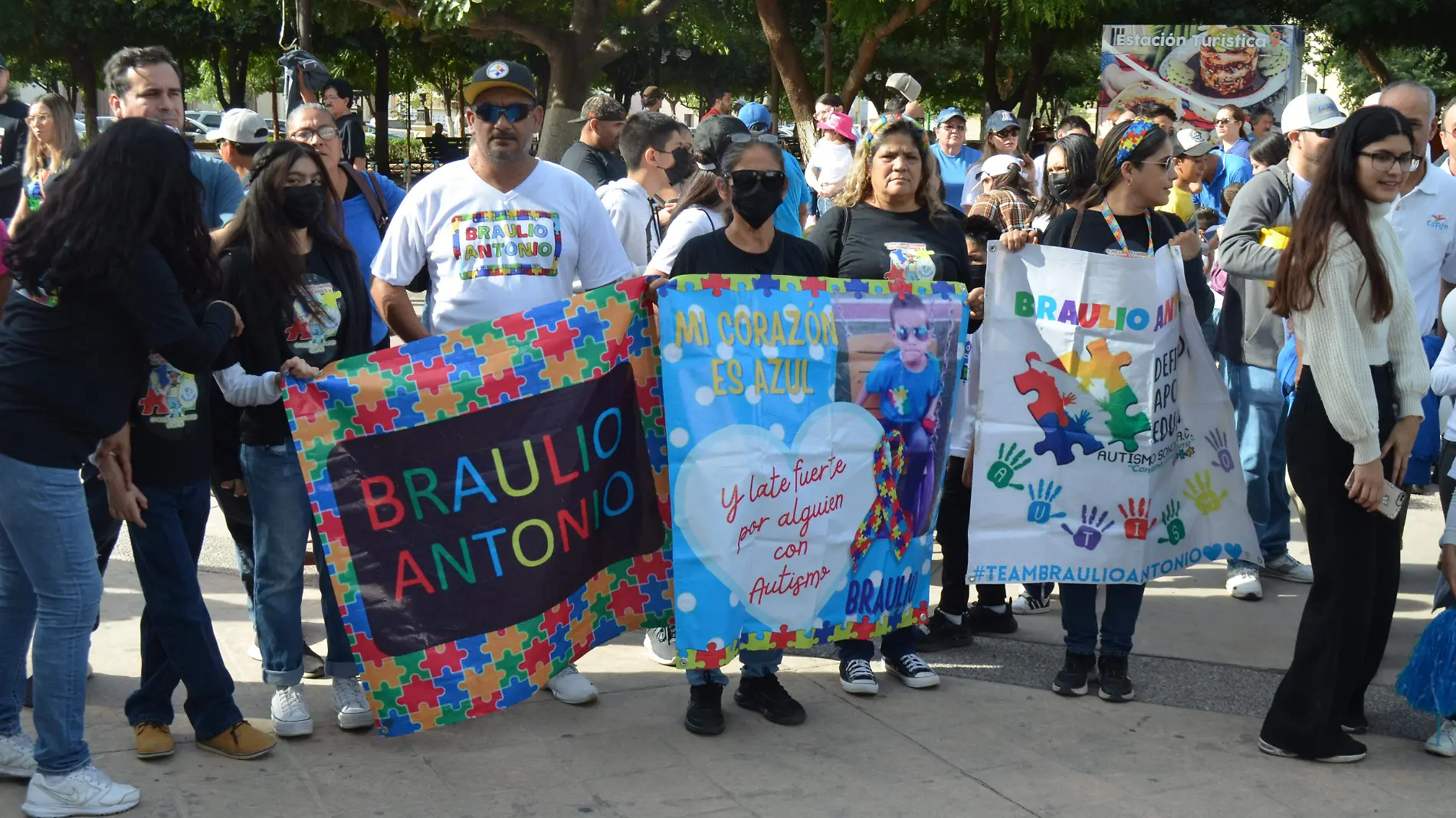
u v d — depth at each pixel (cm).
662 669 477
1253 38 1458
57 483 336
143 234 329
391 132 4906
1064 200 577
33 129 482
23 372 330
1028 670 486
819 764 394
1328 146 391
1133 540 451
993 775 388
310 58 677
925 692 460
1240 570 585
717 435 400
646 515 422
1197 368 463
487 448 393
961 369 493
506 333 395
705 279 403
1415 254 539
